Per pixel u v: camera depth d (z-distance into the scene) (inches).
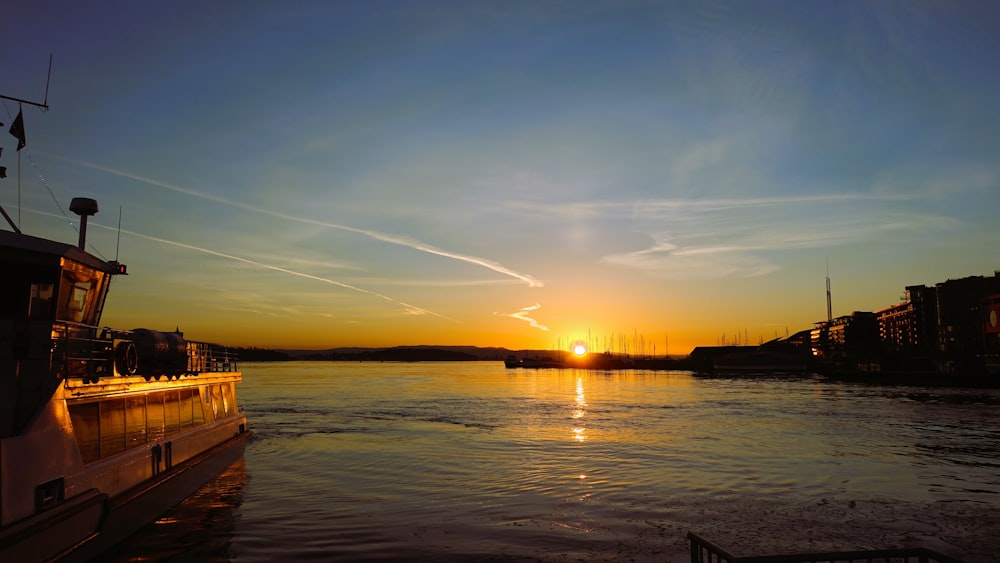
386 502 1016.9
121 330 783.1
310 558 724.0
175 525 838.5
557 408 3115.2
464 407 3171.8
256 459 1470.2
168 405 887.1
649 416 2679.6
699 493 1100.5
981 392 4227.4
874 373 5782.5
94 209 908.6
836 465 1407.5
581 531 848.9
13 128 729.6
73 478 592.1
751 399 3828.7
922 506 1002.7
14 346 596.4
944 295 5974.4
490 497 1061.1
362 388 5221.5
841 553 435.2
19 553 495.8
